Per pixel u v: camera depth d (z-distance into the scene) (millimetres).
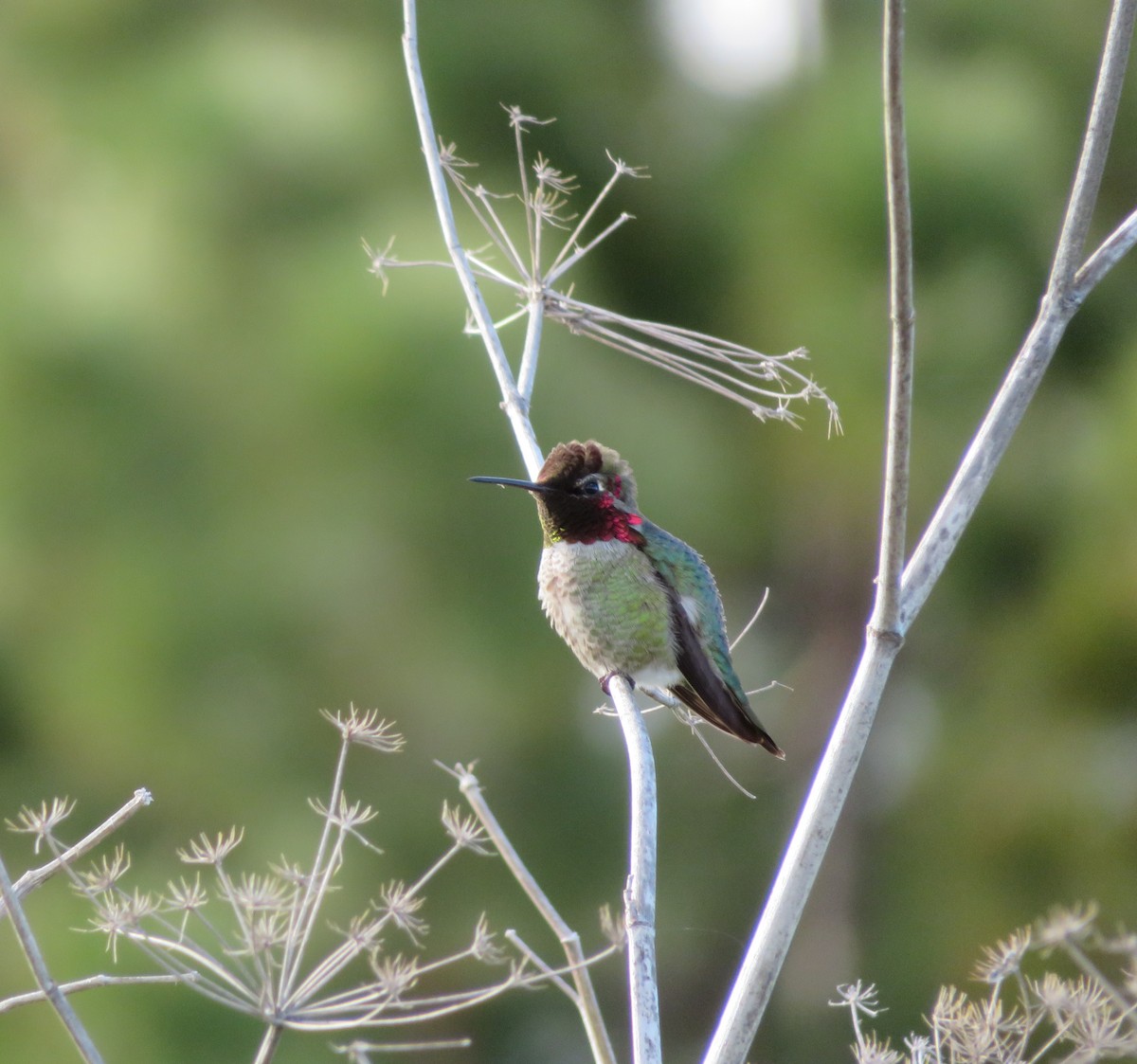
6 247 13664
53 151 14375
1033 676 15281
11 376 13039
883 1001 15211
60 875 12273
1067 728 14984
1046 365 5477
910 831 15961
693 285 16422
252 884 4816
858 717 5160
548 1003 13570
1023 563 15977
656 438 13734
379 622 12664
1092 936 5223
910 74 15602
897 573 5137
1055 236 15477
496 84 14719
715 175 16375
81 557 13031
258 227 13547
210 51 14117
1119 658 14859
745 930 14742
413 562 12711
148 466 13031
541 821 13273
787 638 16797
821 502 15867
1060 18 16141
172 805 12852
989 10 16000
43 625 13156
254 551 12695
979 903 14883
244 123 13453
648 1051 4676
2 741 13391
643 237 16109
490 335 7176
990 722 15492
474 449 12672
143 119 13805
